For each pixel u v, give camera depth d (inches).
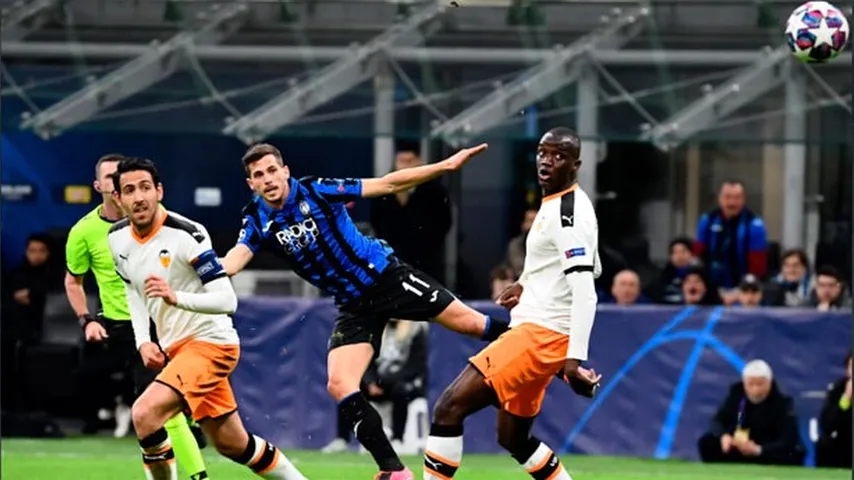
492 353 1127.0
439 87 1978.3
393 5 1991.9
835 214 2246.6
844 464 1674.5
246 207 1170.6
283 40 1988.2
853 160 2124.8
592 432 1738.4
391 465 1143.6
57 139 2300.7
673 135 1945.1
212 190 2317.9
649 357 1732.3
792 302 1866.4
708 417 1718.8
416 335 1748.3
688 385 1724.9
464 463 1662.2
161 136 2314.2
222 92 1994.3
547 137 1114.1
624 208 2294.5
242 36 1990.7
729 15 1951.3
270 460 1171.3
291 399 1775.3
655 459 1722.4
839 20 1359.5
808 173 2258.9
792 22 1369.3
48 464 1595.7
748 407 1684.3
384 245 1206.3
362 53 1977.1
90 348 1886.1
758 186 2278.5
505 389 1124.5
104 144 2309.3
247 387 1784.0
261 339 1780.3
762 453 1675.7
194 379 1131.3
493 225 2234.3
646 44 1958.7
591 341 1739.7
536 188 2236.7
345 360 1173.1
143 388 1359.5
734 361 1718.8
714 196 2290.8
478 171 2231.8
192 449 1250.6
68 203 2308.1
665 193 2288.4
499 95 1967.3
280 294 2175.2
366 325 1192.2
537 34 1971.0
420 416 1745.8
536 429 1745.8
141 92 1994.3
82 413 1935.3
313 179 1167.0
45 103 1995.6
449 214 1924.2
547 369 1122.7
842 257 2208.4
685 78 1956.2
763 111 1945.1
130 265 1134.4
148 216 1114.1
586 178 2253.9
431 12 1979.6
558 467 1180.5
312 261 1171.9
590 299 1093.8
